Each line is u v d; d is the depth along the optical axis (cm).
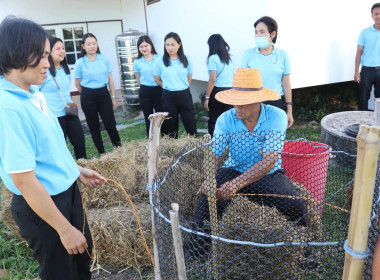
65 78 464
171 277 208
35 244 197
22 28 167
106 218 301
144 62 580
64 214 197
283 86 440
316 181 261
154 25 953
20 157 167
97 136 558
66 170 199
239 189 241
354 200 138
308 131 630
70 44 1087
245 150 252
